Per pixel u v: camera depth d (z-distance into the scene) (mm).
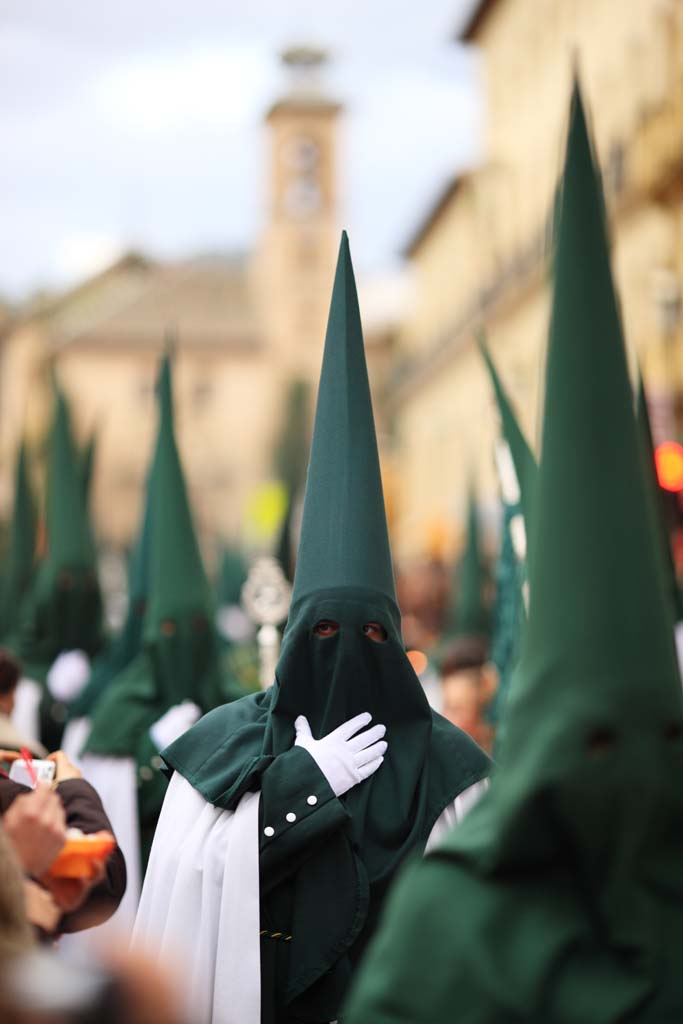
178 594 7605
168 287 119312
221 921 4363
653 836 3014
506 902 2955
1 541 18031
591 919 2984
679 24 29219
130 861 7211
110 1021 1900
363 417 4664
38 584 11492
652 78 30016
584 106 3133
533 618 3031
